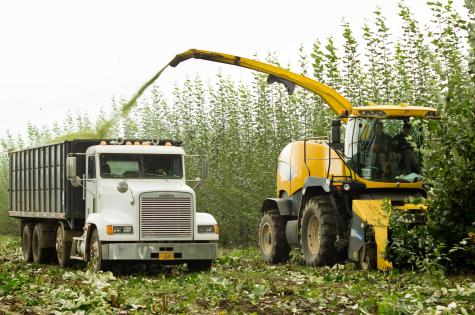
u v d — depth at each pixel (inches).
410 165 724.7
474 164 579.8
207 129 1187.3
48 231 924.0
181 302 490.9
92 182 784.9
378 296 508.1
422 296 485.4
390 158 725.3
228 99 1173.1
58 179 860.6
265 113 1097.4
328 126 955.3
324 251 733.3
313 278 619.2
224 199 1129.4
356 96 923.4
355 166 729.6
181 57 830.5
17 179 1026.1
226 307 487.8
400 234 609.3
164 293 564.1
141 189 736.3
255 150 1106.7
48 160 898.1
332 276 623.5
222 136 1168.8
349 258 701.9
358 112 727.1
